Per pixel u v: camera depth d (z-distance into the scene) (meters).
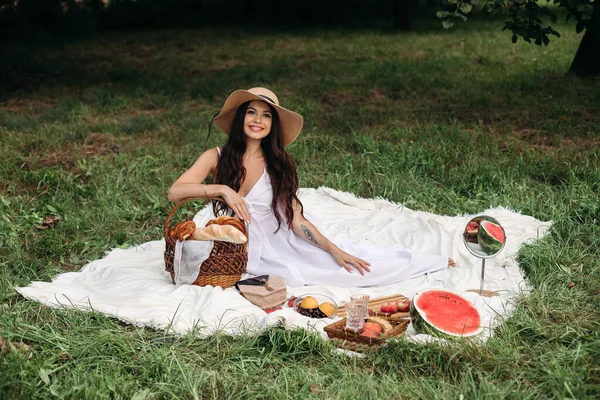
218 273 5.16
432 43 17.86
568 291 5.29
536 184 7.64
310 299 4.97
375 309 5.07
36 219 6.78
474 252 5.25
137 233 6.74
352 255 5.68
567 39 17.48
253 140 5.59
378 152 8.62
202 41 18.98
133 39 19.17
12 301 5.13
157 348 4.45
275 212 5.60
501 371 4.12
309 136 9.39
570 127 9.36
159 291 5.18
